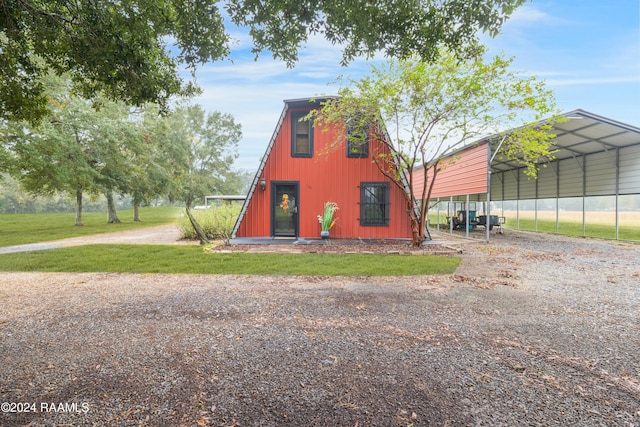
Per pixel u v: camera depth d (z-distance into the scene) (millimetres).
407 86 8883
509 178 21250
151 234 15430
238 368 2588
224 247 9727
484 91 8711
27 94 5105
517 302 4398
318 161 12047
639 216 28094
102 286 5258
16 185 29969
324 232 11383
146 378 2436
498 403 2139
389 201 12016
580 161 15180
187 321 3656
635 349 2969
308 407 2084
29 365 2635
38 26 4250
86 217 31422
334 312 3963
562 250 9969
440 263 7121
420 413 2029
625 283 5547
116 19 4000
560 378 2461
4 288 5125
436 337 3217
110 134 19375
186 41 4633
